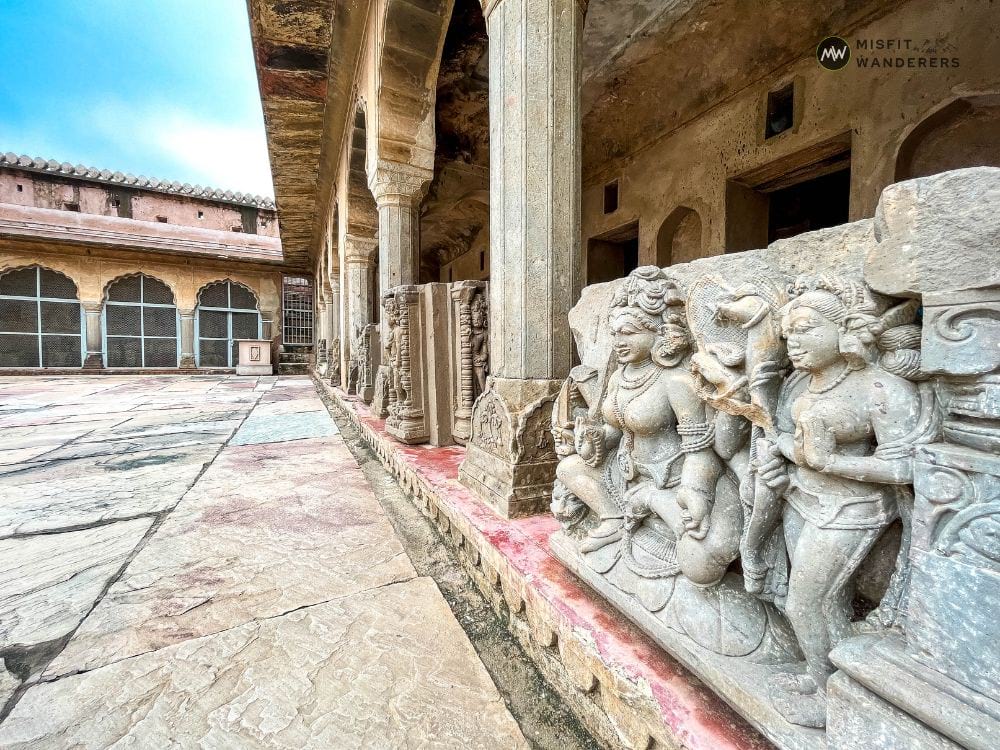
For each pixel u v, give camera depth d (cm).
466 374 384
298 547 258
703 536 118
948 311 76
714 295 117
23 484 372
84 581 219
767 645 109
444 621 190
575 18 228
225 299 1902
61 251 1598
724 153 563
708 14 482
